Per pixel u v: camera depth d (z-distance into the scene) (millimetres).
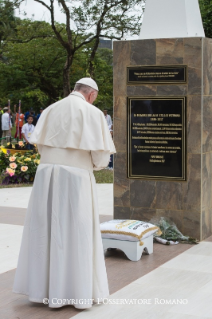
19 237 7203
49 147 4566
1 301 4758
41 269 4488
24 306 4625
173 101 6801
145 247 6176
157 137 6941
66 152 4504
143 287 5109
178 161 6855
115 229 6035
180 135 6805
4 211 9062
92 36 22375
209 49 6840
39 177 4535
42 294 4500
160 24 6934
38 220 4484
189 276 5449
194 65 6652
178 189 6895
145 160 7055
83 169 4523
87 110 4527
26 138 16062
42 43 26812
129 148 7129
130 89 7039
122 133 7152
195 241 6746
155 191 7031
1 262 6035
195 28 7051
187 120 6750
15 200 10195
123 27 20062
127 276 5449
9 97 28125
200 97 6660
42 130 4586
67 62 21172
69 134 4457
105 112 19719
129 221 6285
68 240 4457
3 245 6789
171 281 5293
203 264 5875
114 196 7297
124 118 7117
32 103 28719
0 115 20656
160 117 6895
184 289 5047
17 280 4641
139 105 7008
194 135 6734
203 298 4809
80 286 4402
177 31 6828
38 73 27828
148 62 6898
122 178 7219
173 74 6766
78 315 4410
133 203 7180
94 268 4551
